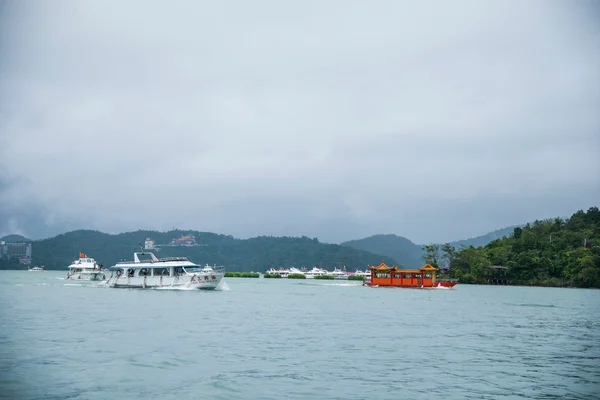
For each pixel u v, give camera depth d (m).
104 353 32.50
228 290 115.25
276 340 39.50
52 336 39.09
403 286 154.62
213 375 27.47
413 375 28.19
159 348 34.66
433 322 54.56
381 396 23.98
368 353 34.47
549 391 25.22
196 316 55.41
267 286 161.38
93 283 141.00
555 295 127.38
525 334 45.75
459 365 30.95
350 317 58.72
